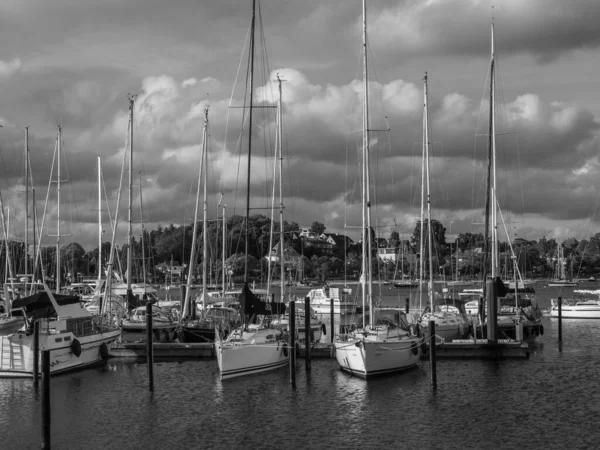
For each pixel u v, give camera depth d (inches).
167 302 3447.3
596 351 2190.0
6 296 1939.0
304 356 2001.7
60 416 1421.0
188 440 1272.1
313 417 1401.3
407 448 1216.2
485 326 2144.4
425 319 2373.3
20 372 1723.7
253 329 1830.7
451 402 1508.4
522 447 1219.9
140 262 5022.1
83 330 1907.0
